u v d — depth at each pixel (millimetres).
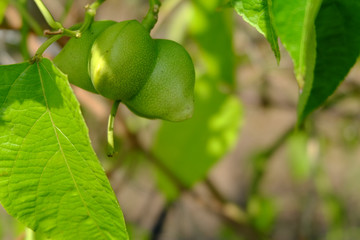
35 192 300
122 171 493
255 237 547
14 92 296
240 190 1075
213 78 461
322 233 838
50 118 296
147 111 307
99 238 303
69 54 309
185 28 524
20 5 362
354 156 825
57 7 466
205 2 447
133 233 547
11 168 298
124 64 298
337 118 643
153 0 308
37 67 296
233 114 459
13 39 470
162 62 304
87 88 315
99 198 298
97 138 517
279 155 1188
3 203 299
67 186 300
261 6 281
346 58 293
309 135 583
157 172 482
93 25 309
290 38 269
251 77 592
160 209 540
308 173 611
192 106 306
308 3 258
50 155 298
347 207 932
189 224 757
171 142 460
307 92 269
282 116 1148
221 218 553
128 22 302
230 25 451
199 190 567
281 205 949
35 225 302
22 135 297
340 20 290
